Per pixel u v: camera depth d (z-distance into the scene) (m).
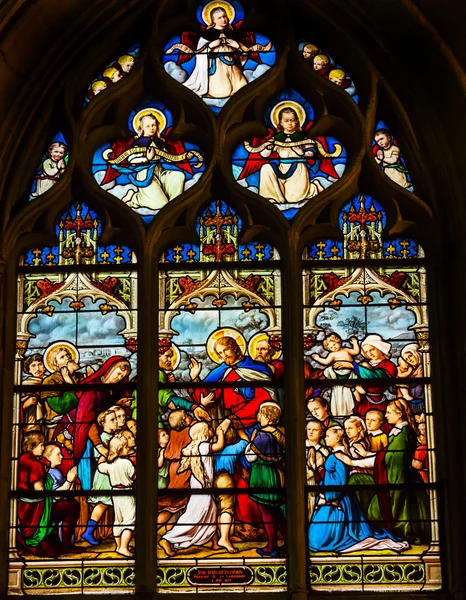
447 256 14.62
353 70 15.52
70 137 15.27
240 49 15.70
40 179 15.28
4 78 14.91
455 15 14.55
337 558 13.88
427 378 14.47
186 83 15.57
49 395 14.54
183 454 14.27
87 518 14.12
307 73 15.42
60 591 13.86
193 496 14.15
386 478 14.13
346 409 14.37
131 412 14.45
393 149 15.25
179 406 14.45
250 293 14.83
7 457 14.25
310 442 14.26
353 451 14.23
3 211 14.91
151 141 15.43
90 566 13.95
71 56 15.38
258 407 14.41
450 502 13.88
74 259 15.02
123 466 14.27
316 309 14.73
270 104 15.53
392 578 13.80
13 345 14.70
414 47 15.05
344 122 15.36
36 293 14.91
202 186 15.02
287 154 15.31
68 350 14.69
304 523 13.96
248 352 14.62
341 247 14.98
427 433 14.29
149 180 15.28
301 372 14.41
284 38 15.54
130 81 15.45
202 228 15.09
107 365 14.62
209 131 15.22
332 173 15.22
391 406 14.38
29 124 15.23
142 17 15.66
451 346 14.32
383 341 14.61
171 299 14.84
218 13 15.84
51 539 14.06
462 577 13.59
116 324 14.77
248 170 15.26
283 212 15.05
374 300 14.77
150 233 14.87
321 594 13.70
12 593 13.84
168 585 13.84
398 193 14.93
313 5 15.50
